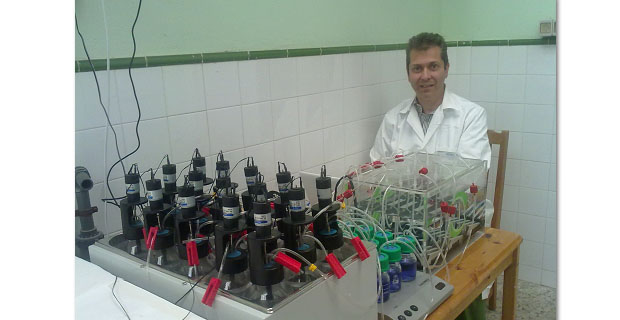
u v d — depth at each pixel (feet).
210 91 6.08
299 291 3.24
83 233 4.85
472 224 5.83
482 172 5.86
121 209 4.41
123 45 5.24
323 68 7.72
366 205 5.40
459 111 8.07
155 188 4.13
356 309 3.75
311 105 7.59
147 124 5.53
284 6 6.95
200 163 4.70
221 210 4.12
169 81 5.65
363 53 8.55
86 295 3.54
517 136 9.53
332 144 8.14
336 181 5.61
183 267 3.77
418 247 4.93
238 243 3.56
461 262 5.35
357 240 3.71
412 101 8.57
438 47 7.88
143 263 3.94
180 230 3.95
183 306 3.55
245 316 3.11
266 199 3.96
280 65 6.96
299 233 3.51
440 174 5.43
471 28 9.77
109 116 5.19
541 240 9.58
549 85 8.93
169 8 5.59
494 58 9.53
